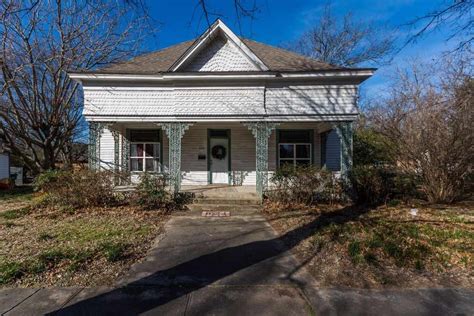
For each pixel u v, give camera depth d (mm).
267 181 10406
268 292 3643
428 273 4203
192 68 10859
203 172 13016
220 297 3514
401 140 9672
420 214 7828
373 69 10125
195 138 13000
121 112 10586
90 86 10555
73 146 22891
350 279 4012
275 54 12648
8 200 11680
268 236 6238
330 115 10469
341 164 10383
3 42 11508
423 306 3320
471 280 3994
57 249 5129
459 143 8500
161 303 3371
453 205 9016
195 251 5234
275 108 10555
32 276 4035
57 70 13414
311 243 5555
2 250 5090
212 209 9281
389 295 3570
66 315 3117
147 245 5547
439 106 8594
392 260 4629
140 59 12234
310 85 10508
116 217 7988
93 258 4738
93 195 9094
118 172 9938
